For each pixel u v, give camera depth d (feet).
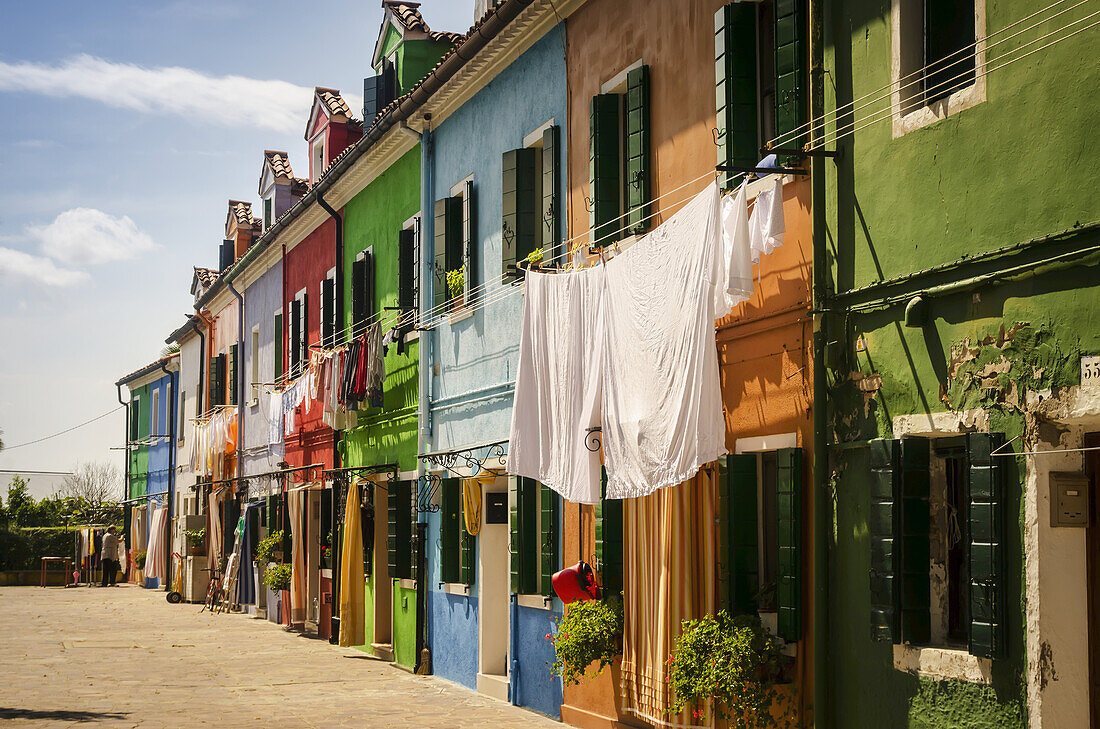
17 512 173.68
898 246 24.59
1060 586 20.74
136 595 121.39
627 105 36.42
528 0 40.93
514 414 37.47
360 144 60.03
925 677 23.07
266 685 49.90
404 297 57.26
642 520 32.89
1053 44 20.75
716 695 27.66
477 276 49.44
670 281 29.19
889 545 23.73
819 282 26.89
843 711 25.68
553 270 40.60
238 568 94.12
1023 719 20.72
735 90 30.12
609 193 37.40
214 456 102.32
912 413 24.04
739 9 30.35
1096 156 19.84
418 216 56.13
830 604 26.23
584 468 33.99
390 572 57.00
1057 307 20.57
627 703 33.68
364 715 41.39
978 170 22.43
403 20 64.23
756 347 29.89
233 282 99.86
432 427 54.03
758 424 29.68
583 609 35.24
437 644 52.85
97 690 48.19
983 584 21.45
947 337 23.12
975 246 22.45
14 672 54.44
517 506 43.32
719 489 29.81
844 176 26.43
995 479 21.35
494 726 38.86
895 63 24.77
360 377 59.06
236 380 99.60
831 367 26.48
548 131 42.68
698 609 30.60
